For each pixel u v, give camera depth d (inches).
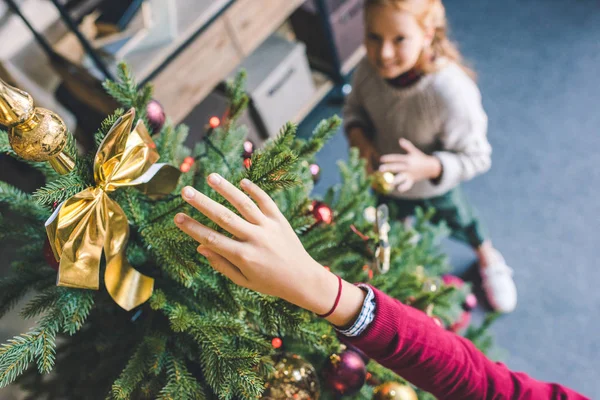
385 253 38.7
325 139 36.4
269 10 84.0
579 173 91.4
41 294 33.7
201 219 32.9
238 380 31.2
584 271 82.7
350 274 40.9
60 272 29.1
